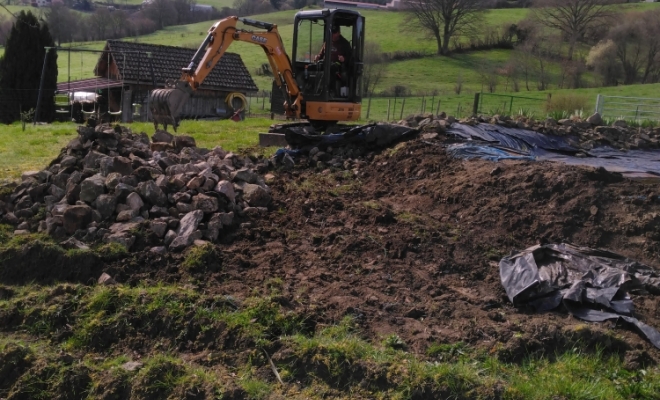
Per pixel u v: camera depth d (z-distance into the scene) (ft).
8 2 172.14
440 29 168.96
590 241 22.09
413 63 156.25
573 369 15.12
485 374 14.70
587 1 147.13
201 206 22.16
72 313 16.84
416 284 19.21
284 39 156.46
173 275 18.94
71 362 14.92
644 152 39.40
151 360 14.87
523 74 141.59
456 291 18.98
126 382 14.19
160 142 28.86
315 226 23.27
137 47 103.04
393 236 22.08
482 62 155.12
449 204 25.64
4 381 14.56
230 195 23.39
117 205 21.77
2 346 15.30
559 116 56.80
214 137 46.01
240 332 15.66
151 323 16.26
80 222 21.04
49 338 16.26
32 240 20.44
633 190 24.20
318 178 30.22
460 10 159.33
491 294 18.95
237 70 104.99
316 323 16.44
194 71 34.17
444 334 16.39
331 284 18.84
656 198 23.41
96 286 18.26
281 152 32.73
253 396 13.65
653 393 14.21
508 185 25.50
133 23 185.78
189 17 204.44
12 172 31.55
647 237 21.84
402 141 33.96
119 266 19.24
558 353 15.85
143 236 20.62
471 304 18.19
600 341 16.03
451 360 15.26
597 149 39.04
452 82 140.56
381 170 30.94
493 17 187.93
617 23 144.66
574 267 19.93
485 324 16.88
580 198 23.79
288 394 13.92
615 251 21.58
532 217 23.39
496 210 24.11
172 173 24.47
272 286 18.44
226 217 22.18
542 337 16.16
